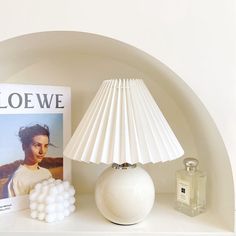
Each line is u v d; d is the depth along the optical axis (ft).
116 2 1.83
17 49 2.06
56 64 2.52
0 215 2.15
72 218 2.15
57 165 2.36
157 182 2.64
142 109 1.86
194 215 2.21
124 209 1.92
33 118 2.25
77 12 1.81
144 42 1.86
